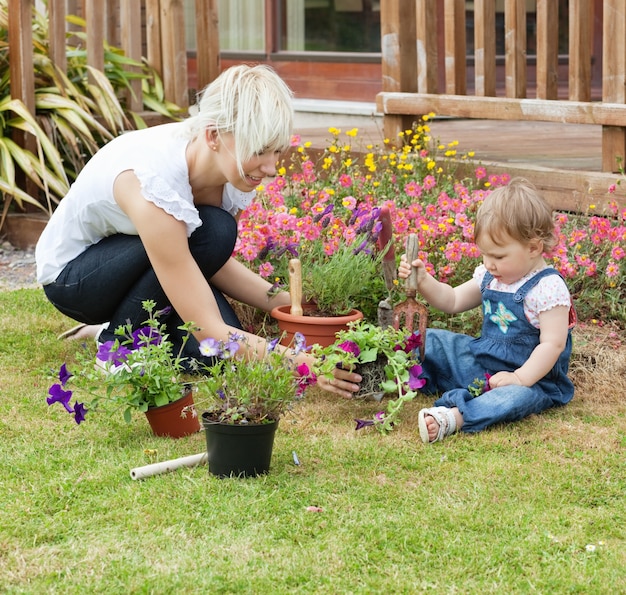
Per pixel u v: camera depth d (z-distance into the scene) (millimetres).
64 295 3441
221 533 2232
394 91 5684
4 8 6332
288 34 9766
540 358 3004
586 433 2885
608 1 4570
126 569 2068
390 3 5598
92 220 3307
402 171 4906
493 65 5277
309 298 3490
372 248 3605
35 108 5996
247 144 2850
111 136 6172
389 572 2064
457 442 2811
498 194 3049
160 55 6902
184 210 2980
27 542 2189
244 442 2496
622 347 3695
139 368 2779
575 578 2049
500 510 2359
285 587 2012
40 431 2865
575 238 3967
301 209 4367
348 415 3045
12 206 6215
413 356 3061
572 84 4828
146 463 2633
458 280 3959
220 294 3514
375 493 2441
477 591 1997
